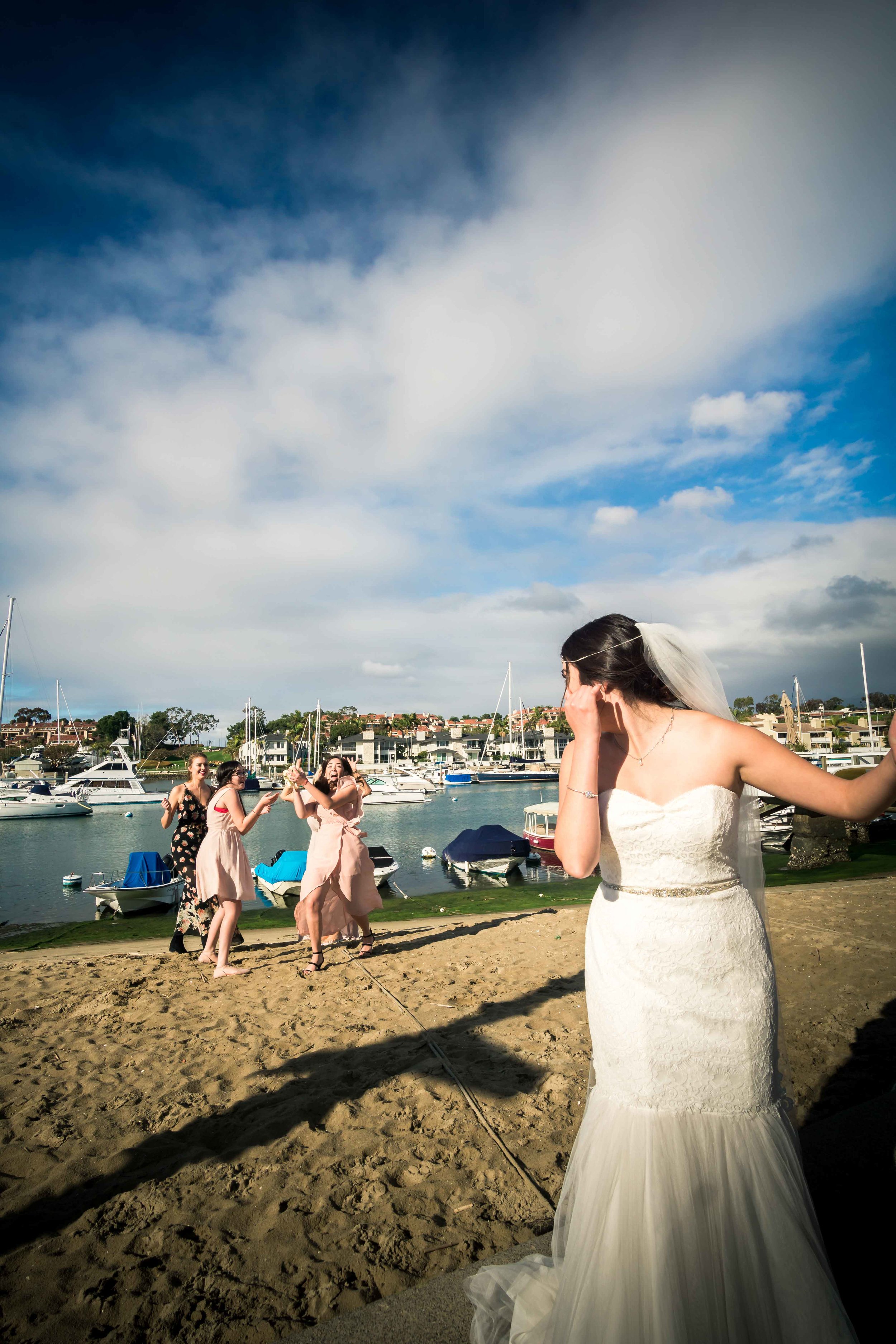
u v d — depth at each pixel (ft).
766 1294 5.22
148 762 425.28
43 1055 15.16
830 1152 9.30
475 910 42.63
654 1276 5.13
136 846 119.24
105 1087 13.39
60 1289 7.86
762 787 5.81
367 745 445.37
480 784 326.65
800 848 52.44
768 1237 5.34
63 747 431.43
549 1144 10.66
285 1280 7.87
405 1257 8.16
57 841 127.13
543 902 45.19
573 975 20.27
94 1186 10.02
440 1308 7.06
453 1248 8.28
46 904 67.10
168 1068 14.24
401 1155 10.44
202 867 22.11
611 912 5.97
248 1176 10.05
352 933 26.99
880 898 31.04
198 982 21.13
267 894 60.23
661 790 5.87
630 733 6.18
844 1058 13.47
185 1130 11.67
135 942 35.14
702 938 5.58
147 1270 8.13
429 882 73.26
